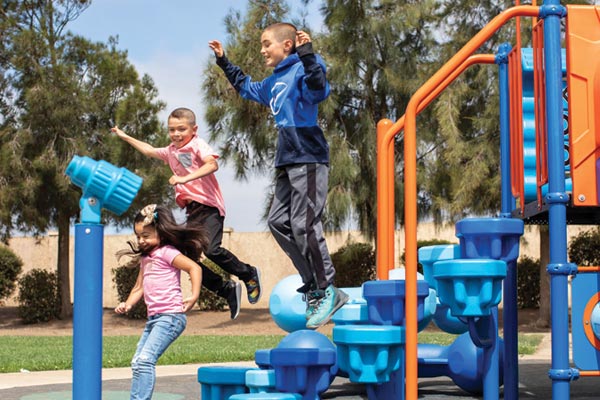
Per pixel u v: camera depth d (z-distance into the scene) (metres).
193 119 4.79
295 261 3.98
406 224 3.99
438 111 14.44
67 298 19.52
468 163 14.45
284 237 3.93
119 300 20.19
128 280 20.03
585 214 4.84
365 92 16.03
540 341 11.96
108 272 21.89
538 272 18.56
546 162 4.12
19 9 18.94
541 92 4.19
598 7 4.04
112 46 18.88
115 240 21.91
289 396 4.04
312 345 4.87
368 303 4.38
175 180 4.38
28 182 17.31
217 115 16.44
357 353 4.12
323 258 3.77
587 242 17.58
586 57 4.02
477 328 4.55
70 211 18.56
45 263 22.75
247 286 4.69
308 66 3.74
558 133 3.98
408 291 3.92
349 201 15.04
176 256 4.43
